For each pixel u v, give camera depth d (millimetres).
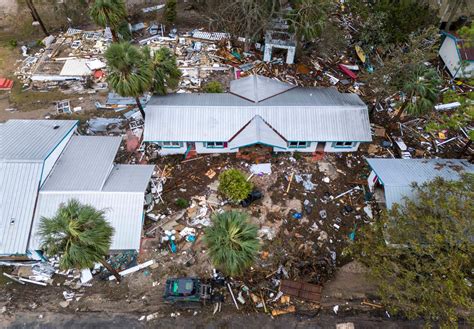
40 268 22562
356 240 24250
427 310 18219
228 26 38969
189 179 27562
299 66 38031
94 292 21719
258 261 23156
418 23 34312
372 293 22125
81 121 31953
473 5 43812
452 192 19656
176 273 22562
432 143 31125
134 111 32812
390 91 29484
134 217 22875
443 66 39031
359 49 38750
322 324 20812
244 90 31906
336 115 29062
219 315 20938
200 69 37406
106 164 25656
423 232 18469
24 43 40375
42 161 23188
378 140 31141
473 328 20188
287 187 27266
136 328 20328
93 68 36656
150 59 28781
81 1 42812
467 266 18141
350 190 27281
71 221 16766
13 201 22156
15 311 20766
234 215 19141
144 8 46031
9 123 27547
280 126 28516
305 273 22594
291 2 36469
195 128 28062
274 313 21047
